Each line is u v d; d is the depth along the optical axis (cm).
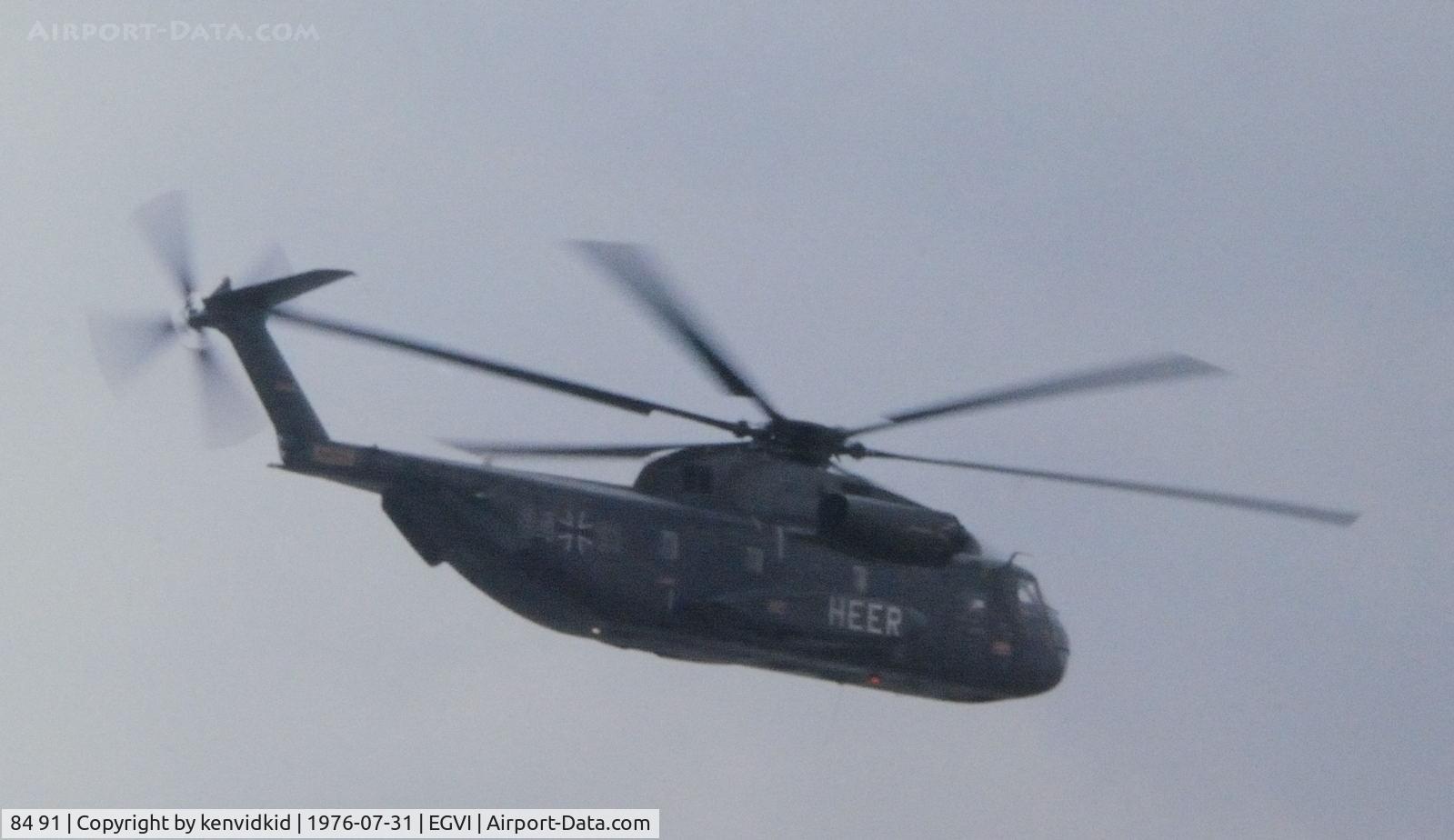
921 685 9750
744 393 9075
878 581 9406
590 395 8644
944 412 9238
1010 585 9988
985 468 9425
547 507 8538
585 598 8619
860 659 9344
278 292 8250
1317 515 9338
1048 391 9050
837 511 9219
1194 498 9438
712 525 8950
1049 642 10100
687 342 8806
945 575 9719
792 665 9294
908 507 9481
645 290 8531
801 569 9131
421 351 8319
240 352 8244
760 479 9200
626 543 8694
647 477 9131
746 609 8912
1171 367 8844
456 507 8344
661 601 8762
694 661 9294
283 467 8256
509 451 9056
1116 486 9456
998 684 9888
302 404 8281
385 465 8306
